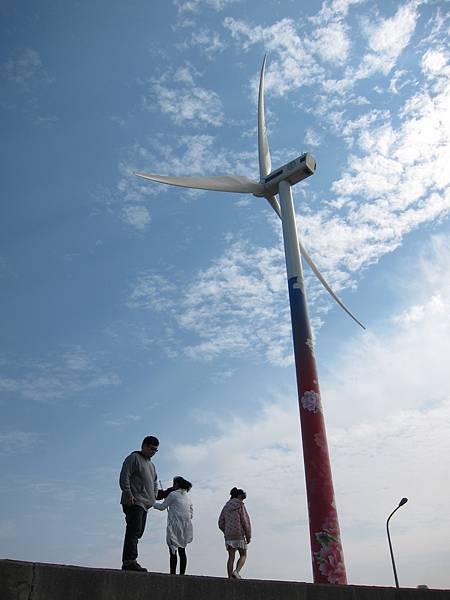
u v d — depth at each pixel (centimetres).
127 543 1097
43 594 773
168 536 1327
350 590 1158
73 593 801
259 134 2817
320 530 1625
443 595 1312
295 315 2005
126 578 860
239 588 979
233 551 1368
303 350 1922
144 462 1187
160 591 887
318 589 1106
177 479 1413
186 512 1362
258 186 2564
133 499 1128
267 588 1020
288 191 2434
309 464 1728
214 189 2522
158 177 2458
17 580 758
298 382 1878
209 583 947
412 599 1260
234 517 1401
